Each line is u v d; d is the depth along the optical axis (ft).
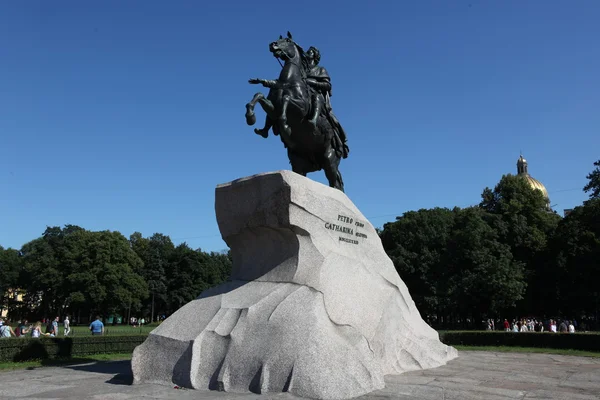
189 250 229.45
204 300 27.27
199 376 22.81
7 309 230.68
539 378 27.12
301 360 21.16
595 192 109.60
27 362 39.22
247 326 23.81
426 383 24.40
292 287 26.17
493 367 32.45
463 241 131.34
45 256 199.62
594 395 21.54
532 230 134.31
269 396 20.02
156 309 231.50
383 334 29.07
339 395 20.42
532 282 135.54
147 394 20.93
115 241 183.62
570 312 139.74
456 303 126.52
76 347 46.16
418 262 137.28
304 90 33.32
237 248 30.17
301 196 27.55
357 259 31.19
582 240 133.69
